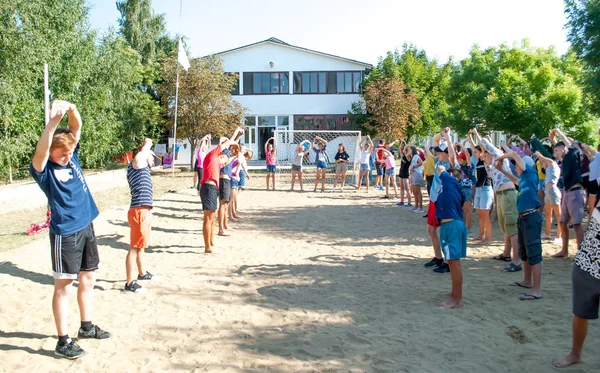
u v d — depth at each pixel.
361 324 5.44
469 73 25.52
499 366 4.45
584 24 12.60
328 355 4.63
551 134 9.24
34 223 11.77
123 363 4.46
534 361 4.53
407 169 15.41
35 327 5.29
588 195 9.08
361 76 36.94
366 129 35.06
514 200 7.64
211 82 30.31
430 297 6.38
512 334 5.16
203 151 17.23
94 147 26.75
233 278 7.28
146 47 42.38
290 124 37.38
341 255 8.79
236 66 37.22
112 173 25.59
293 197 18.19
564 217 8.06
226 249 9.29
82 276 4.91
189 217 13.23
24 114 19.77
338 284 6.99
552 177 9.23
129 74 30.77
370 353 4.68
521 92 21.83
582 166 8.84
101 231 10.62
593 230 4.18
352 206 15.62
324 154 20.00
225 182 10.63
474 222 12.27
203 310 5.88
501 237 10.14
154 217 12.99
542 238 9.58
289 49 36.88
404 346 4.86
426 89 36.94
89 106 26.23
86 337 4.99
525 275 6.68
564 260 8.05
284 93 37.25
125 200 16.42
